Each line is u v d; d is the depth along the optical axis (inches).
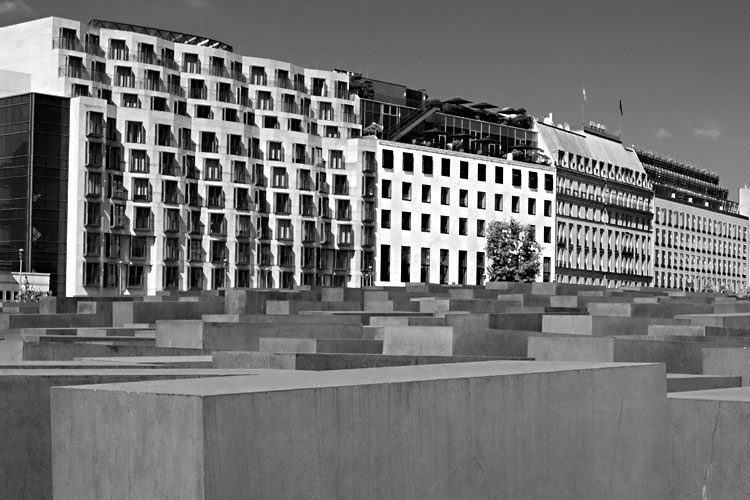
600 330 1099.9
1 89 4222.4
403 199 5000.0
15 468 481.7
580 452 477.1
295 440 358.6
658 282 6520.7
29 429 485.7
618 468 499.2
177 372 518.6
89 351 821.9
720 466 519.5
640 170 6437.0
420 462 402.3
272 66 4808.1
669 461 534.3
